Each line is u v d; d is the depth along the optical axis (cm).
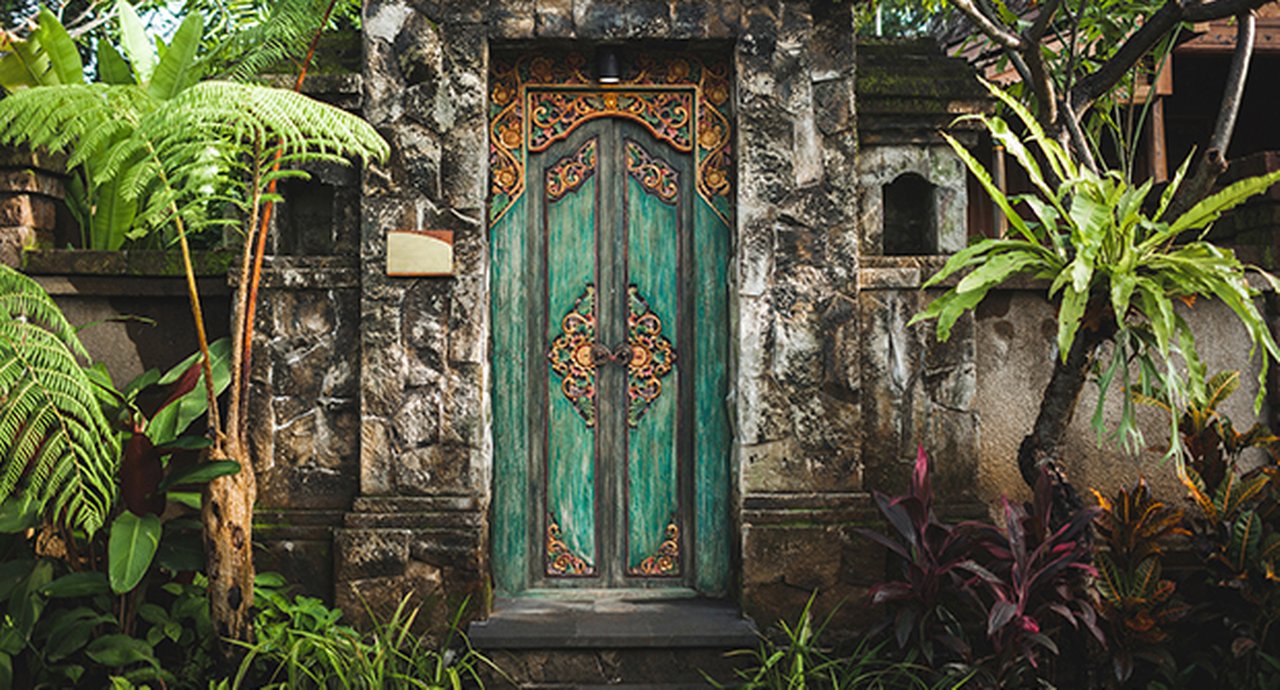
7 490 322
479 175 405
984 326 423
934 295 415
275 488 406
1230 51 663
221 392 389
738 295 411
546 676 379
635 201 439
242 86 308
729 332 429
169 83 433
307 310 409
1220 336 427
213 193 378
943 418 412
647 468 438
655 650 381
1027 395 422
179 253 408
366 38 405
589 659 380
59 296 409
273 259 407
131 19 465
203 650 354
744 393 407
